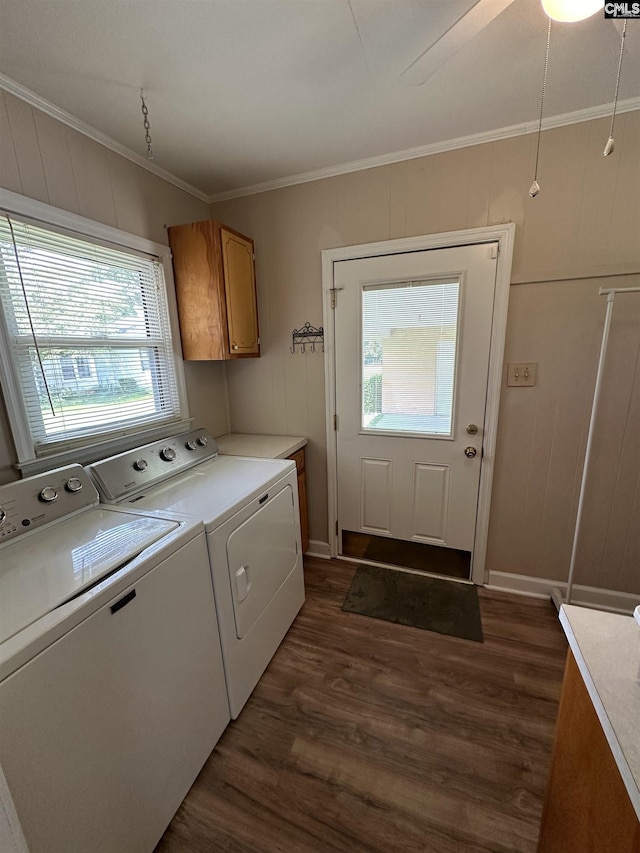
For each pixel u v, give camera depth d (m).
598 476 1.93
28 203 1.37
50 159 1.46
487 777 1.26
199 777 1.29
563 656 1.75
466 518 2.23
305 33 1.17
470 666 1.70
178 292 2.10
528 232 1.82
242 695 1.52
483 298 1.94
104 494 1.50
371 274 2.13
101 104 1.47
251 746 1.39
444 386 2.12
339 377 2.34
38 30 1.12
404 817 1.16
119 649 0.98
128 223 1.82
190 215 2.24
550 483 2.03
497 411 2.03
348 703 1.54
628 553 1.95
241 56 1.26
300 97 1.48
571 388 1.90
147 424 1.99
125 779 1.00
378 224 2.06
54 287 1.50
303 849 1.10
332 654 1.79
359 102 1.53
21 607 0.87
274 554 1.77
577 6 0.86
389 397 2.26
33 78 1.31
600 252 1.74
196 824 1.17
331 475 2.51
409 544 2.46
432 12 1.02
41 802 0.80
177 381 2.15
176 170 2.03
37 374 1.46
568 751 0.77
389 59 1.28
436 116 1.64
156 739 1.11
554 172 1.74
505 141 1.77
